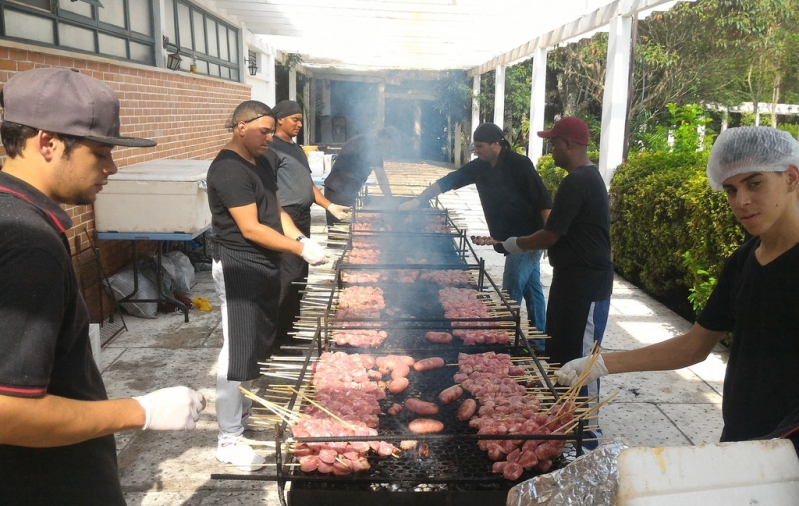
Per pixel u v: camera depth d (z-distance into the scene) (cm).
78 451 164
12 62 411
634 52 804
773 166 176
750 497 121
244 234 321
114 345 508
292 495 208
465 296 414
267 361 347
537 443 225
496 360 306
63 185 150
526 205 481
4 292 130
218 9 949
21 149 145
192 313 595
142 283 585
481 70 1681
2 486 150
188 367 469
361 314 370
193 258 762
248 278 328
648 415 405
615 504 120
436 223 634
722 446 124
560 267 361
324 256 337
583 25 888
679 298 630
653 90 1603
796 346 184
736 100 1722
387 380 296
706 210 529
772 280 186
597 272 351
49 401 138
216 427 384
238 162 323
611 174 808
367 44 1355
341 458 215
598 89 1655
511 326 336
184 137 779
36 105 142
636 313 629
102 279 549
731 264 213
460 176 557
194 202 534
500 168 486
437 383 294
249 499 313
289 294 505
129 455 351
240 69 1103
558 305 363
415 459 228
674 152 744
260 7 950
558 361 366
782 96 1866
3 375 130
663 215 640
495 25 1030
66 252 148
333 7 966
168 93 712
